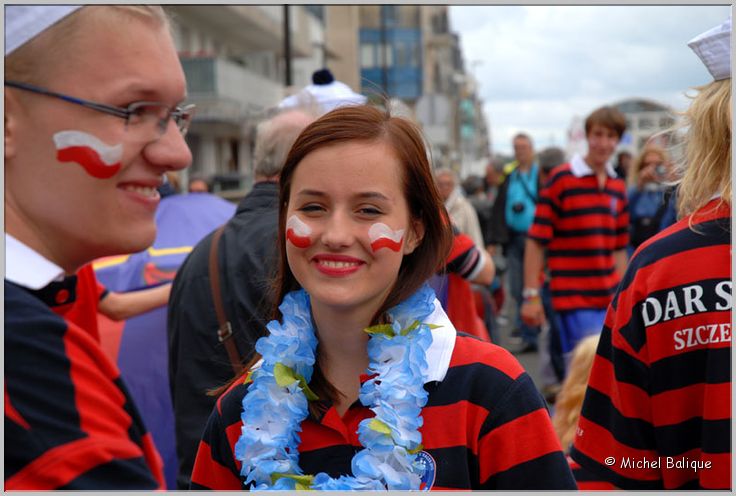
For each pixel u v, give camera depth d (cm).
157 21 147
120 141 141
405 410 160
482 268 358
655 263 198
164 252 413
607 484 207
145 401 364
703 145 200
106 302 317
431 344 168
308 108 304
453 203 739
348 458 169
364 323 171
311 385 174
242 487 180
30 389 126
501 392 166
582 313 531
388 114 174
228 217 446
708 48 202
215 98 2000
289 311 179
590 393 213
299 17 2764
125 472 131
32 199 141
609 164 541
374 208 165
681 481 198
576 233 533
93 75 139
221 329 269
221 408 184
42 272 139
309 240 165
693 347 193
